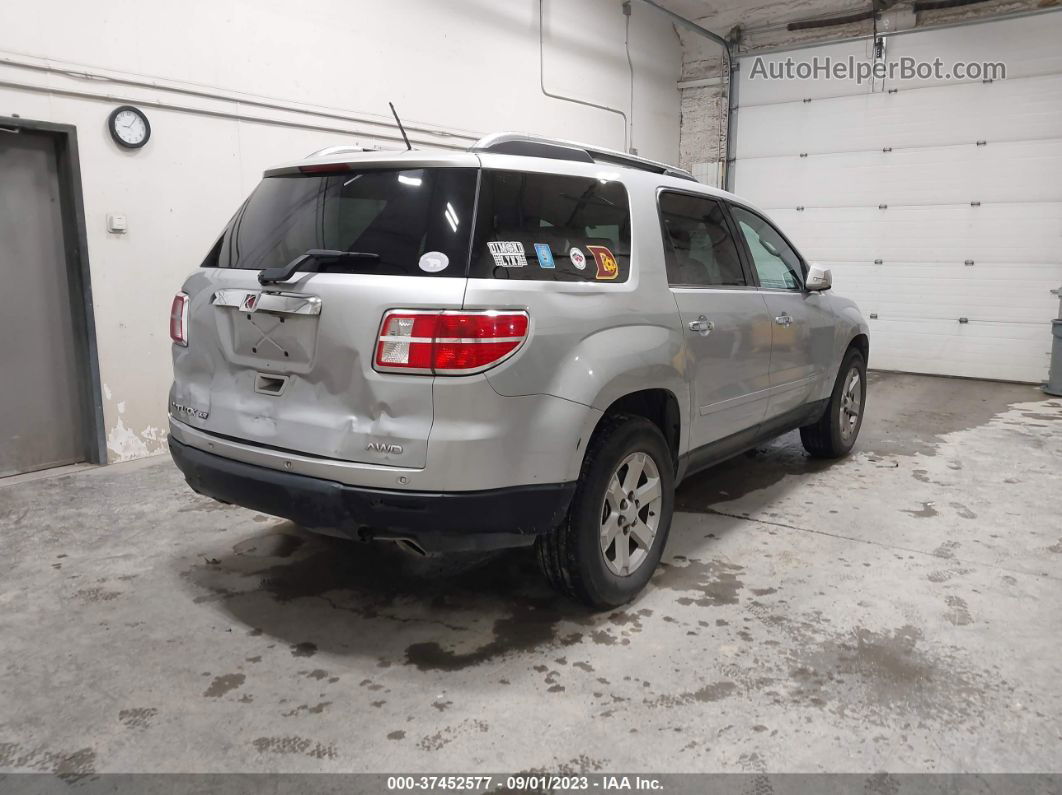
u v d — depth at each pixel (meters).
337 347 2.12
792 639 2.46
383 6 5.89
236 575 2.94
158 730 1.97
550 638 2.46
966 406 6.73
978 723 2.01
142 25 4.39
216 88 4.80
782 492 4.04
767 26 9.57
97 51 4.21
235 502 2.43
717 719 2.03
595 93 8.65
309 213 2.40
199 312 2.50
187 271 4.80
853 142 9.09
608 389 2.38
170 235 4.68
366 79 5.82
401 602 2.72
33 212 4.19
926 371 8.90
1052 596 2.77
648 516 2.78
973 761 1.86
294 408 2.23
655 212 2.84
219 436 2.43
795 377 3.80
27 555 3.12
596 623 2.56
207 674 2.24
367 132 5.88
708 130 10.23
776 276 3.80
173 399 2.64
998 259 8.32
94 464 4.52
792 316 3.71
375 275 2.12
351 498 2.11
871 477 4.33
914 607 2.68
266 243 2.45
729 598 2.75
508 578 2.93
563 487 2.27
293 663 2.30
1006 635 2.48
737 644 2.42
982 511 3.73
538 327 2.19
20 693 2.13
